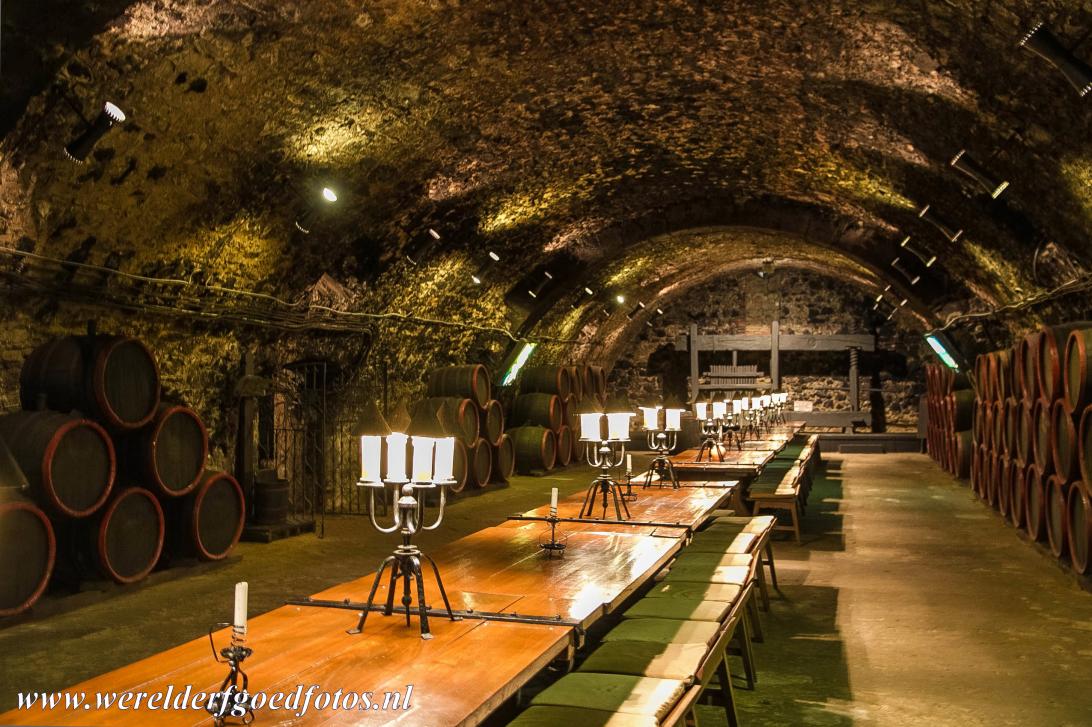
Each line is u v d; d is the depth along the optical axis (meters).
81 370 6.89
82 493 6.66
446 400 12.77
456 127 8.50
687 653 3.68
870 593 7.30
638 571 4.29
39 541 6.16
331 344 11.29
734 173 11.73
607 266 16.16
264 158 7.60
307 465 11.25
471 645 3.07
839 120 8.49
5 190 6.02
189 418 7.79
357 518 10.92
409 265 11.50
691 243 16.69
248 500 9.63
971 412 14.90
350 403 11.88
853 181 10.71
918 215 11.07
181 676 2.74
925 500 12.78
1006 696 4.86
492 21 6.55
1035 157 7.08
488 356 15.60
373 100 7.44
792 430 17.09
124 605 6.73
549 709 3.10
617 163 10.91
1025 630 6.17
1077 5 4.80
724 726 4.42
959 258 12.22
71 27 5.21
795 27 6.57
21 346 7.04
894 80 6.99
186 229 7.78
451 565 4.43
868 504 12.45
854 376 22.11
